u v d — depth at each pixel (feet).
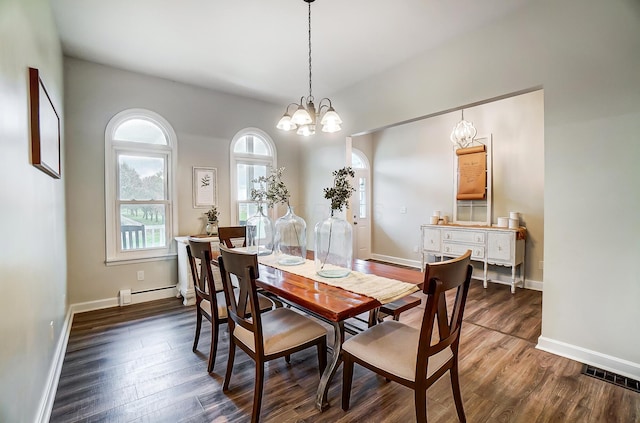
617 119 6.81
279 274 7.07
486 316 10.40
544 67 7.77
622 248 6.84
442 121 16.63
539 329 9.32
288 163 16.26
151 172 12.45
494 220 14.67
